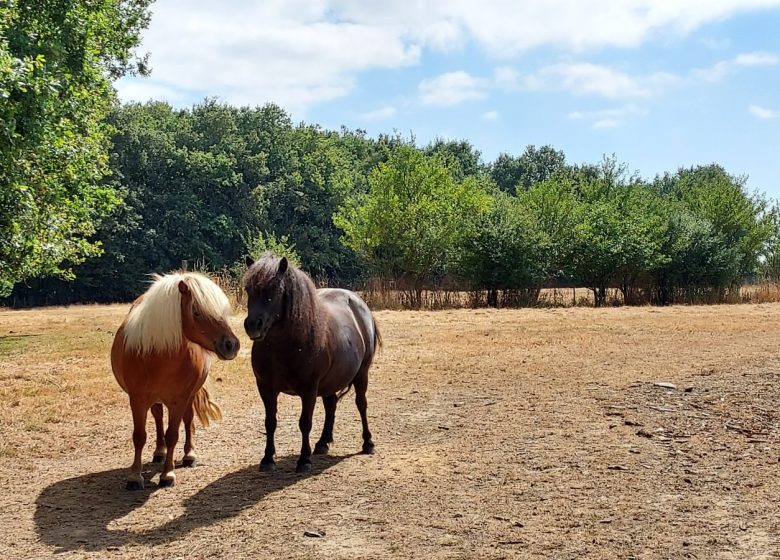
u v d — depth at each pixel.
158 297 6.44
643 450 7.51
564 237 32.09
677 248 32.56
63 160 16.78
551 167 87.94
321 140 69.31
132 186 53.84
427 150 80.00
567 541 5.16
